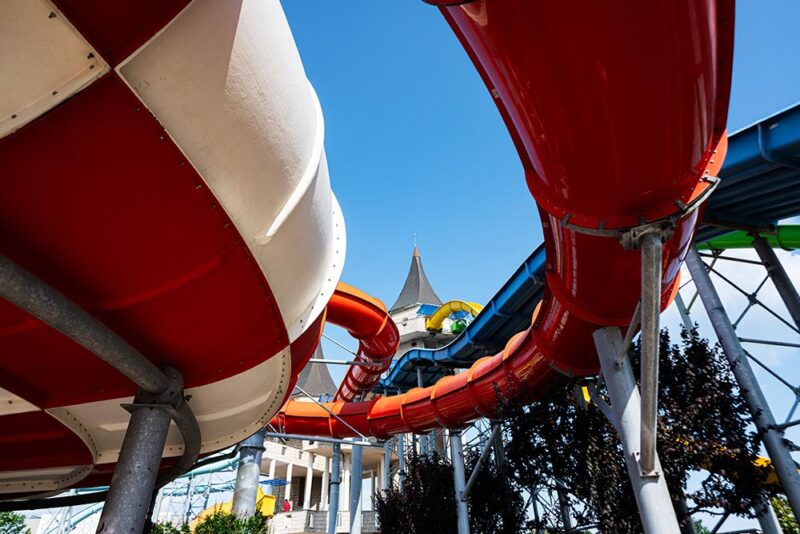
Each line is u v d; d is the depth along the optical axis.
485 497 11.27
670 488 6.90
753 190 8.86
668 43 3.31
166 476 9.55
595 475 7.82
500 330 16.12
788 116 7.25
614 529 7.29
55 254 4.48
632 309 6.39
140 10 3.28
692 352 7.91
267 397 8.09
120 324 5.41
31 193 3.91
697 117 3.91
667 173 4.30
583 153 4.16
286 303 5.98
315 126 5.41
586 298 6.50
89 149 3.69
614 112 3.72
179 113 3.74
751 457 6.86
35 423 8.02
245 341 6.10
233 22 3.70
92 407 7.63
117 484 5.30
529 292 13.83
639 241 4.71
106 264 4.64
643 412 4.90
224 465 32.69
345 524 34.62
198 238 4.59
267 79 4.16
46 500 10.72
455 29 4.39
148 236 4.44
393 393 23.45
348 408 17.14
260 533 12.17
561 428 8.60
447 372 21.09
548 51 3.46
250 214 4.66
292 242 5.35
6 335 5.37
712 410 7.23
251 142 4.25
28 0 2.96
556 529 9.01
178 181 4.10
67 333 4.47
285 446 39.03
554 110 3.87
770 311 9.69
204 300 5.27
